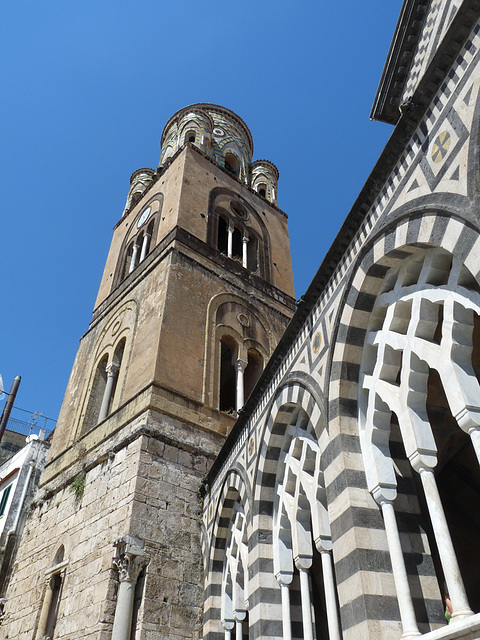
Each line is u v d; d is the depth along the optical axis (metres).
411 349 9.00
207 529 18.00
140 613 15.65
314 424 11.43
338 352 10.92
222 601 16.16
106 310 30.28
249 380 26.69
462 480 14.10
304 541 12.26
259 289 29.86
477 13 8.06
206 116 40.44
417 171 9.13
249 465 15.23
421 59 11.95
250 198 36.44
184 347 23.36
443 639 6.94
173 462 19.45
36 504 24.14
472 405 7.43
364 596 8.27
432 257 9.04
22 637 18.92
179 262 26.62
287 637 11.83
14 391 21.66
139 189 39.75
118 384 24.11
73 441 24.92
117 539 16.80
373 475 9.30
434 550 12.03
